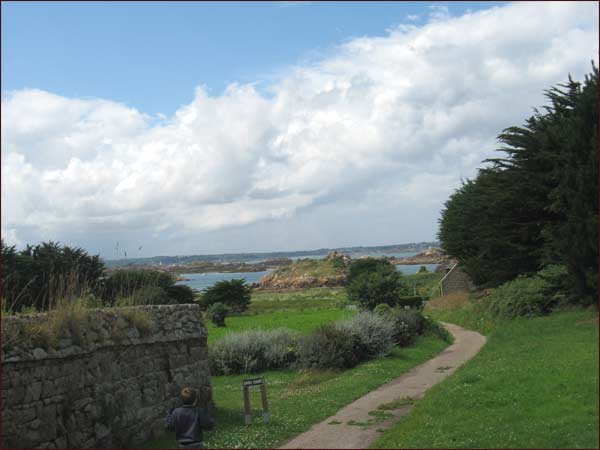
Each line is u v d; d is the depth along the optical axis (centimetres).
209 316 6147
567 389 1195
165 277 5872
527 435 970
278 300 10475
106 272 3144
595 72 2302
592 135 2267
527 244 2980
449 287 6675
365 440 1204
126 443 1309
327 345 2689
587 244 2231
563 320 2370
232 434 1365
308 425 1426
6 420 1005
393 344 3027
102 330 1309
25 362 1063
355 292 5266
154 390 1480
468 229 4303
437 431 1097
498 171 2970
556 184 2644
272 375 2673
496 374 1520
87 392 1223
